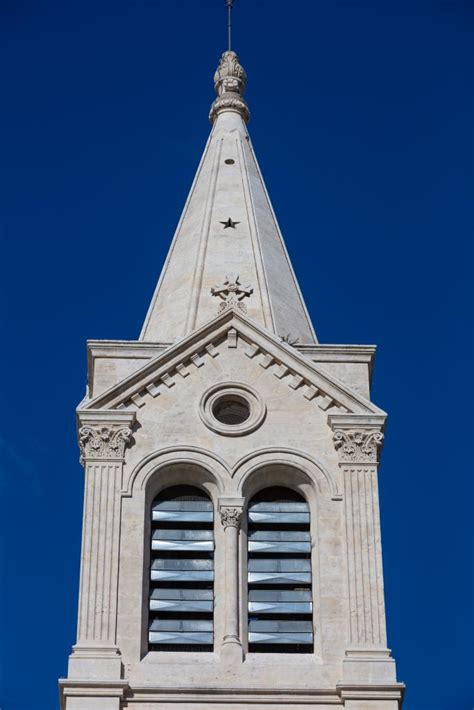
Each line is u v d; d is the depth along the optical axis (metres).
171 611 73.69
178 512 76.06
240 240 85.81
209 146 93.50
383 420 77.31
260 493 76.88
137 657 71.88
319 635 72.94
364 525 75.00
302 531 75.94
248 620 73.88
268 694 70.94
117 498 75.44
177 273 85.12
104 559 73.94
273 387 78.44
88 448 76.44
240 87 96.81
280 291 84.19
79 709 70.31
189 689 70.81
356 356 80.19
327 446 77.00
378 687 70.88
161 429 77.12
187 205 89.88
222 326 79.69
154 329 83.12
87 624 72.44
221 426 77.25
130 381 78.00
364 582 73.62
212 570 74.81
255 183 90.56
